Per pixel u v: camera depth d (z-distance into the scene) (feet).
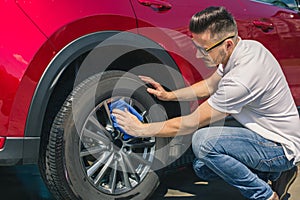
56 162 8.29
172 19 9.62
